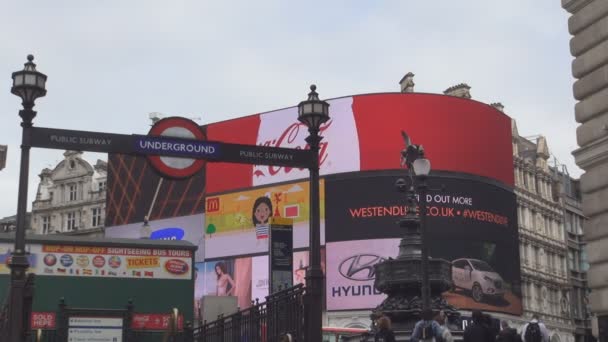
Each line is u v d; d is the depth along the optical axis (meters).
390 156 67.06
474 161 68.56
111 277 30.36
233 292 73.25
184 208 78.75
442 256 65.00
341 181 67.69
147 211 81.56
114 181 85.38
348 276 65.62
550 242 81.19
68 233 91.38
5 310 18.50
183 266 31.41
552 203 83.06
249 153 18.61
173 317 20.72
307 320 17.30
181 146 18.28
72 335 26.70
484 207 68.38
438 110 68.25
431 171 66.69
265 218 72.56
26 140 16.86
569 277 83.62
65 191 93.56
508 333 21.06
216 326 23.20
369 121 67.94
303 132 72.25
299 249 69.94
